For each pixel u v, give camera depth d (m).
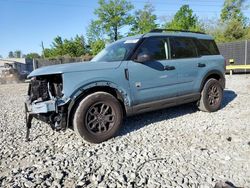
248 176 2.90
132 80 4.48
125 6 44.72
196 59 5.53
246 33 30.06
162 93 4.90
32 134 4.77
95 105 4.11
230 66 16.97
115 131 4.31
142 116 5.77
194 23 33.31
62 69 3.93
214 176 2.92
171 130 4.68
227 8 40.41
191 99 5.50
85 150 3.88
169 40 5.16
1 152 3.91
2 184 2.90
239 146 3.75
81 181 2.92
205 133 4.42
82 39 47.66
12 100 9.25
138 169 3.17
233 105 6.57
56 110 3.86
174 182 2.83
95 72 4.11
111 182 2.89
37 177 3.03
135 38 4.93
